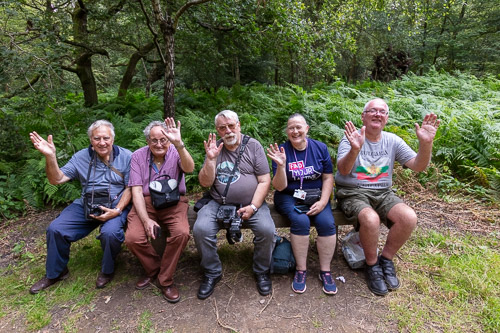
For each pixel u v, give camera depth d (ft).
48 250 7.29
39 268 8.23
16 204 11.59
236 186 7.38
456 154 12.80
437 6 21.01
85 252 8.85
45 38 11.17
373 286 7.04
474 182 12.04
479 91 22.70
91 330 6.22
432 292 6.89
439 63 41.70
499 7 37.40
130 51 23.48
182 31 18.70
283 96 20.68
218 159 7.62
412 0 19.47
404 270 7.63
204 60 21.34
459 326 5.99
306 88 29.84
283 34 15.89
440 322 6.11
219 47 20.95
